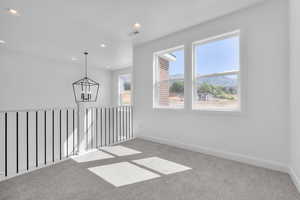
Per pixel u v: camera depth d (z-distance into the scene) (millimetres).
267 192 1864
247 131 2688
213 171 2402
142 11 2746
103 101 7195
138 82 4492
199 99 3402
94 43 4188
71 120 6090
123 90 7152
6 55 4715
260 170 2418
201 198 1759
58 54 5113
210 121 3119
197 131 3309
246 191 1887
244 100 2705
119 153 3217
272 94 2451
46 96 5527
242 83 2721
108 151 3340
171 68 3895
